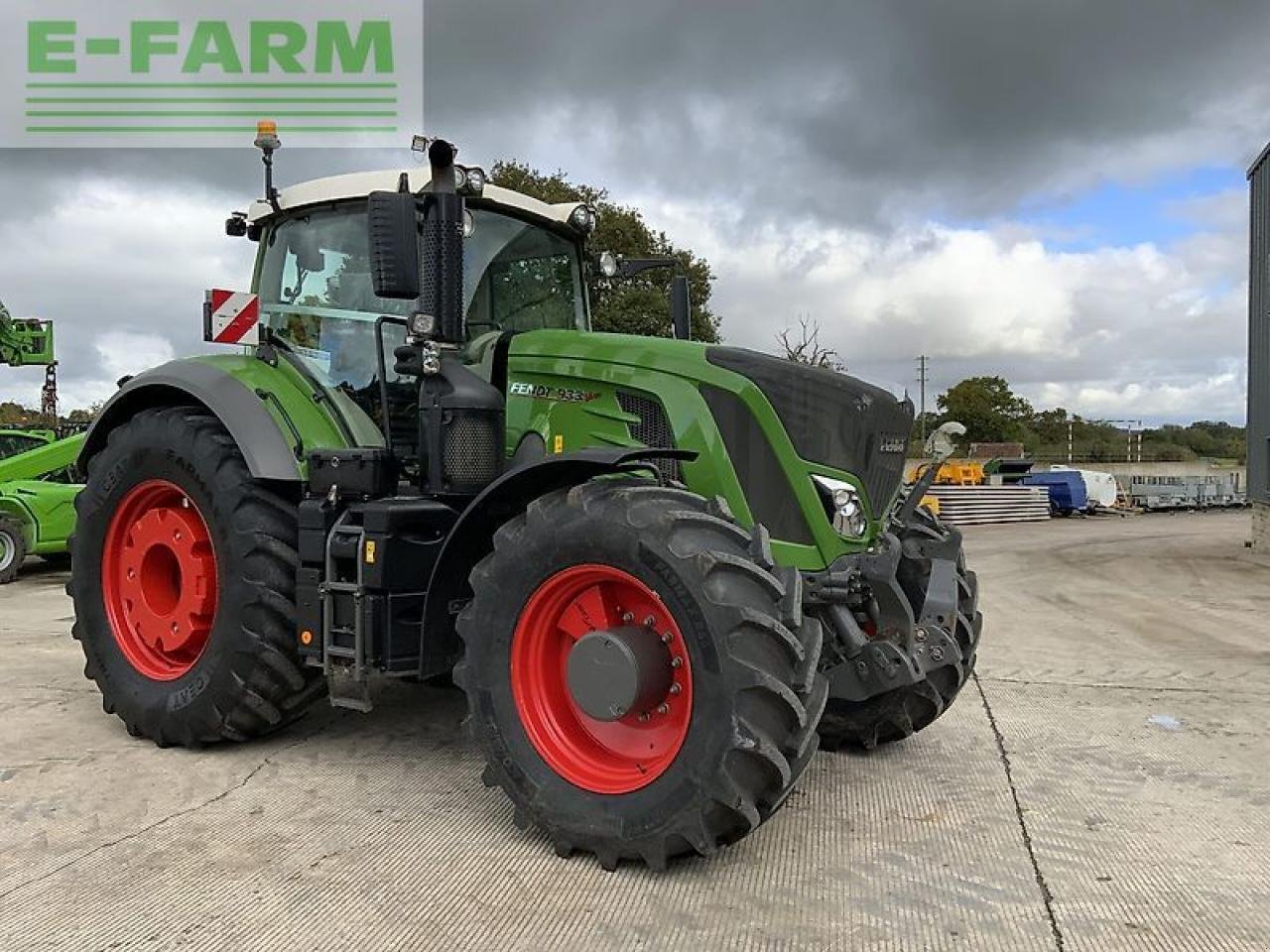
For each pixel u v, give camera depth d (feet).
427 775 12.43
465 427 12.13
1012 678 18.86
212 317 14.20
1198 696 17.39
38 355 49.11
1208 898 9.17
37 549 34.53
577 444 12.44
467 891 9.12
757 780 9.02
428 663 11.26
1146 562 45.65
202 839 10.29
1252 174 53.26
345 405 13.57
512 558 10.25
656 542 9.29
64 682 17.37
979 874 9.64
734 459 11.44
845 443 11.58
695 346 12.15
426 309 11.96
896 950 8.13
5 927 8.32
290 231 14.93
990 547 55.01
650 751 9.76
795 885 9.33
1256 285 52.80
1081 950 8.18
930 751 13.84
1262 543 52.01
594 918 8.60
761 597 9.18
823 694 9.42
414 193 13.42
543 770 10.03
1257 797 12.00
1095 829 10.89
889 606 11.30
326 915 8.59
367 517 11.66
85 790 11.76
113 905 8.75
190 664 13.82
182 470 13.52
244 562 12.70
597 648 9.68
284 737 14.08
